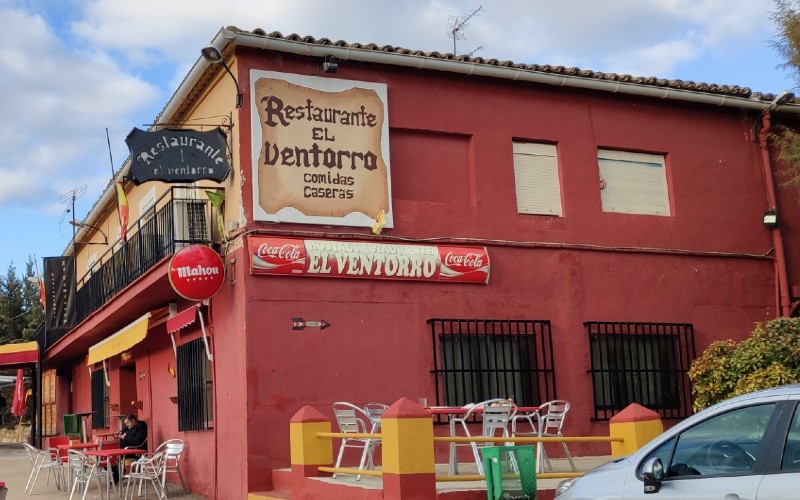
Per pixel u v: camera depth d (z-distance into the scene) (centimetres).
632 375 1432
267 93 1271
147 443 1700
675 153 1551
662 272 1497
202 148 1249
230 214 1274
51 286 1977
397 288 1300
